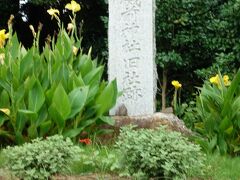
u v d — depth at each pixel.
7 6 15.37
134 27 8.09
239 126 7.06
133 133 4.99
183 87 13.68
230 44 12.52
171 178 4.71
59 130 6.87
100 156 5.59
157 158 4.69
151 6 8.10
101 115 7.20
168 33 12.67
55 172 4.82
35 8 15.83
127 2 8.09
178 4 12.34
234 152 7.12
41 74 7.09
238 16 12.33
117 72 8.14
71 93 6.96
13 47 7.49
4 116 6.84
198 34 12.65
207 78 11.98
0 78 6.98
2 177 4.70
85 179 4.91
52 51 7.68
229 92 7.12
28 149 4.81
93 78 7.33
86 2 15.18
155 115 7.65
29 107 6.75
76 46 7.80
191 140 7.31
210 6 12.74
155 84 8.27
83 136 7.20
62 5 15.45
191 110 9.51
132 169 4.83
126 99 8.10
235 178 5.55
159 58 12.46
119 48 8.13
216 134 7.16
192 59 13.21
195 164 4.96
